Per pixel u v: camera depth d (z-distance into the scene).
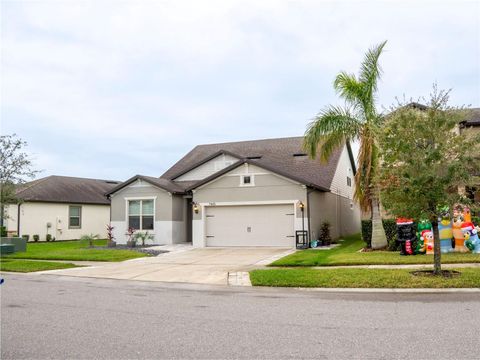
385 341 5.51
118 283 11.54
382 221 17.44
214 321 6.82
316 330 6.15
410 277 10.35
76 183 35.88
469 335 5.72
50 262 16.45
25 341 5.73
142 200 24.89
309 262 13.68
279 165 26.20
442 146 10.29
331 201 25.30
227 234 21.91
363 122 16.95
